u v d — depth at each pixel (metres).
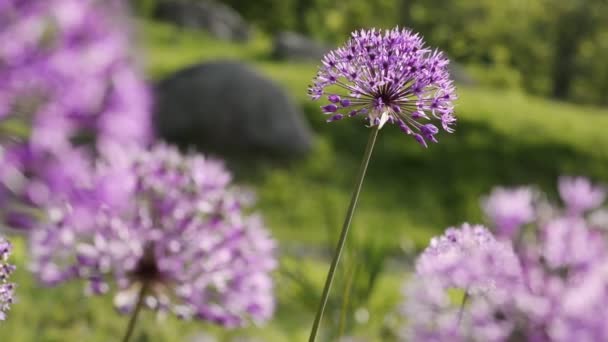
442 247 1.69
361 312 3.15
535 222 1.40
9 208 0.88
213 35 40.25
